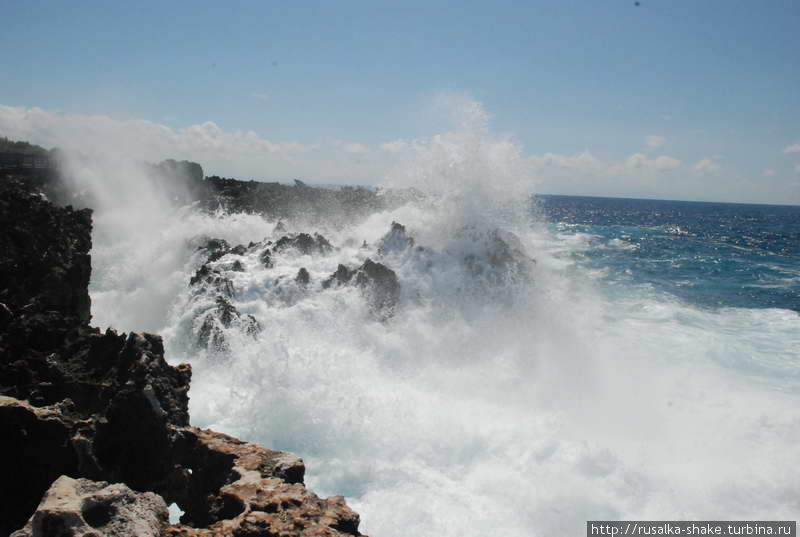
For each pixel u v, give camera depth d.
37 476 6.87
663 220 118.19
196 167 37.84
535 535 9.07
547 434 11.59
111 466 7.70
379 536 8.73
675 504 9.87
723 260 45.75
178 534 5.39
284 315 16.45
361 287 17.52
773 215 174.88
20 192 16.06
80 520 4.86
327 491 9.88
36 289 12.95
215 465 7.57
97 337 10.30
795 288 32.62
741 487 10.30
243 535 5.54
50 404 8.73
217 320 15.08
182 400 9.09
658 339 19.86
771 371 16.91
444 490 9.98
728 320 23.81
